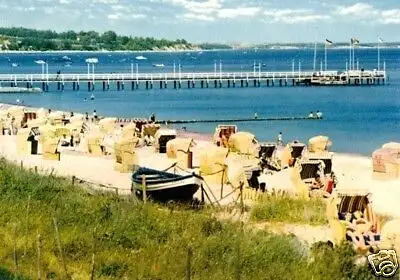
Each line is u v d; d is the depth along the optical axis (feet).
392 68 654.94
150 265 50.26
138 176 82.79
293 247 56.49
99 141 132.16
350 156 146.51
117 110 274.57
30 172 80.28
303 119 237.04
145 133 153.99
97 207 64.64
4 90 365.61
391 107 273.75
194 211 75.46
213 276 47.98
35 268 46.93
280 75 399.24
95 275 47.88
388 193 97.76
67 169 112.16
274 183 104.94
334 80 400.88
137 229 58.39
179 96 342.44
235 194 88.28
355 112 257.55
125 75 384.06
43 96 345.72
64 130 146.51
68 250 52.16
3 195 65.21
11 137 159.63
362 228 62.64
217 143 148.77
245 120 233.14
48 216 60.23
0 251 49.73
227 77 392.68
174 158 126.82
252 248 53.57
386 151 115.65
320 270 51.13
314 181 91.91
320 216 73.00
